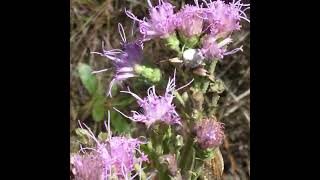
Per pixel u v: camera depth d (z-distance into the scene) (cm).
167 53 25
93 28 41
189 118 21
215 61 22
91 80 35
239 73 41
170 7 22
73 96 38
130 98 30
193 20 22
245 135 40
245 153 40
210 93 21
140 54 22
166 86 22
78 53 41
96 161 20
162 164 20
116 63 23
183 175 21
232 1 24
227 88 41
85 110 37
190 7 22
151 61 22
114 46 41
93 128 37
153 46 27
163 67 25
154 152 21
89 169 20
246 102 40
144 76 22
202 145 20
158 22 22
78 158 20
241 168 40
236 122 40
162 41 22
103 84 35
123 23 41
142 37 23
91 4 41
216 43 22
